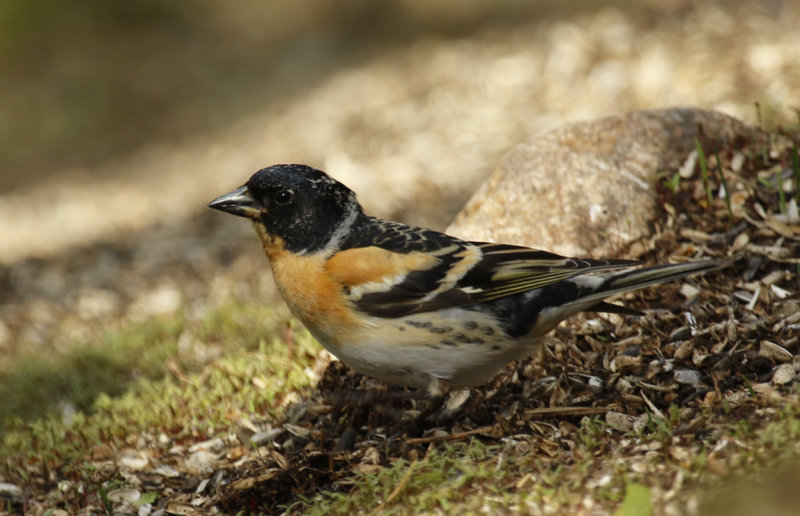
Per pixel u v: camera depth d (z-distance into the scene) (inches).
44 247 692.1
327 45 1091.3
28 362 473.4
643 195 375.9
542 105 650.8
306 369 360.8
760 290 324.8
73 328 538.0
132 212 742.5
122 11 1227.9
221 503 296.0
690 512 214.8
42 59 1148.5
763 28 635.5
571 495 234.1
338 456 293.9
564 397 300.8
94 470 327.3
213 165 804.6
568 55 697.6
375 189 591.5
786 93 516.4
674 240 360.5
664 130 396.5
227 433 340.2
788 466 220.5
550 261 279.1
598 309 289.0
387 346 277.6
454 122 673.0
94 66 1129.4
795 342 292.8
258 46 1146.0
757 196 368.8
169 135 940.6
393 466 277.3
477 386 318.0
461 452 278.8
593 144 393.4
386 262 277.9
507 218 378.0
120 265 623.2
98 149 954.7
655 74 617.3
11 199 859.4
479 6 1073.5
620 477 236.4
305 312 287.0
